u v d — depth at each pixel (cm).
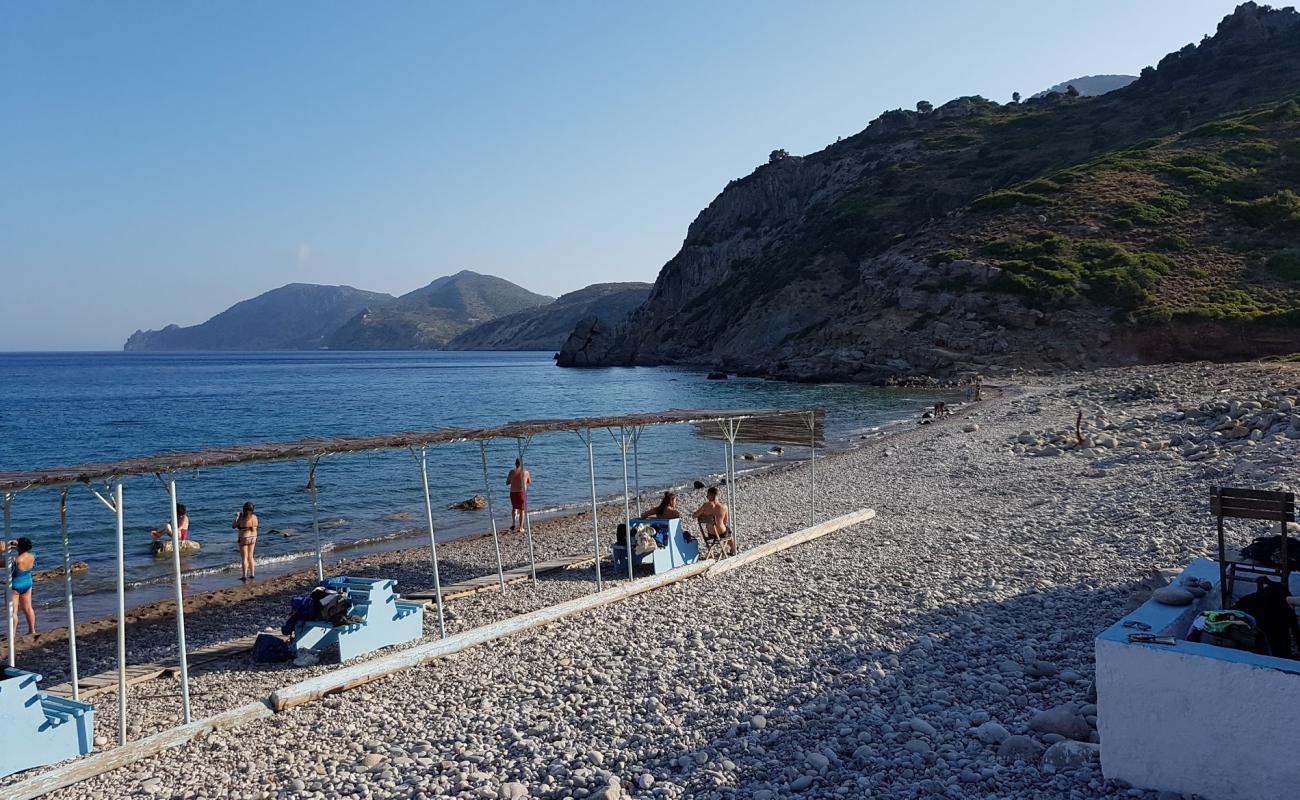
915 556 1631
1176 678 625
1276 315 6322
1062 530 1720
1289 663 594
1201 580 826
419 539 2378
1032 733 780
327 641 1287
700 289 14950
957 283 7894
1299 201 7681
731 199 16125
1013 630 1123
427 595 1605
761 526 2141
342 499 3053
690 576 1631
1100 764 674
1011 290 7512
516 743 875
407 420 6350
